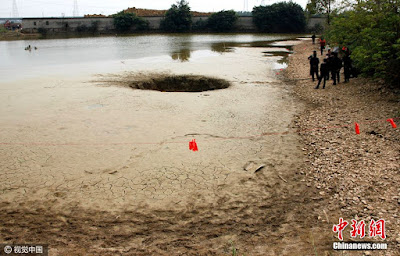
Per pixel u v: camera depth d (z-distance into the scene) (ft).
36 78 58.34
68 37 188.75
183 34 213.87
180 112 37.29
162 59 85.87
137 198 19.83
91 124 32.99
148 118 34.96
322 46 85.71
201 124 33.06
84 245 15.83
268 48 116.67
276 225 17.21
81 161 24.63
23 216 18.15
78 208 18.86
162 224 17.42
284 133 30.48
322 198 19.43
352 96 40.65
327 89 46.57
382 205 17.79
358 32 46.44
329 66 47.52
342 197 19.19
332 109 36.78
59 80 56.24
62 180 21.90
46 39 174.60
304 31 224.12
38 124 32.96
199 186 21.13
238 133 30.50
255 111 37.76
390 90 39.11
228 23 226.58
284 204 19.10
